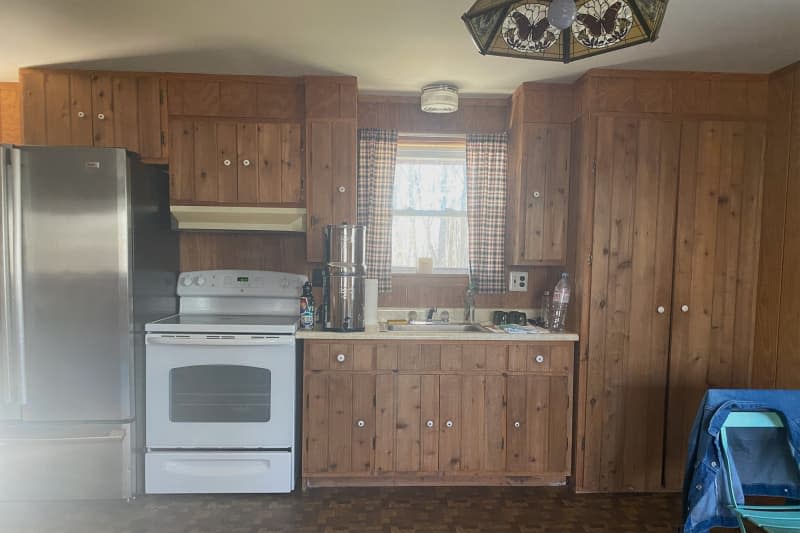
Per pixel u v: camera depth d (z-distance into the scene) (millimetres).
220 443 2666
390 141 3260
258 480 2680
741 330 2824
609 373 2799
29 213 2461
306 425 2764
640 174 2768
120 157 2488
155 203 2822
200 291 3086
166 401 2633
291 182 2984
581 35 1174
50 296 2492
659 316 2803
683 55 2506
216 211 2959
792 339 2561
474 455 2816
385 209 3275
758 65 2633
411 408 2793
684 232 2785
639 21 1092
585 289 2787
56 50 2537
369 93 3223
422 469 2809
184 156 2932
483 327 3078
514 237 3104
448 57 2592
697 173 2773
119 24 2230
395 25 2219
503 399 2812
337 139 2951
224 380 2662
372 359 2771
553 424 2832
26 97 2836
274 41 2410
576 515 2564
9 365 2455
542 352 2814
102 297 2518
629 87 2746
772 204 2719
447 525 2449
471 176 3297
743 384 2830
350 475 2795
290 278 3115
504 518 2523
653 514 2584
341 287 2783
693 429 1992
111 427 2566
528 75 2840
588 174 2768
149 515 2492
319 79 2918
